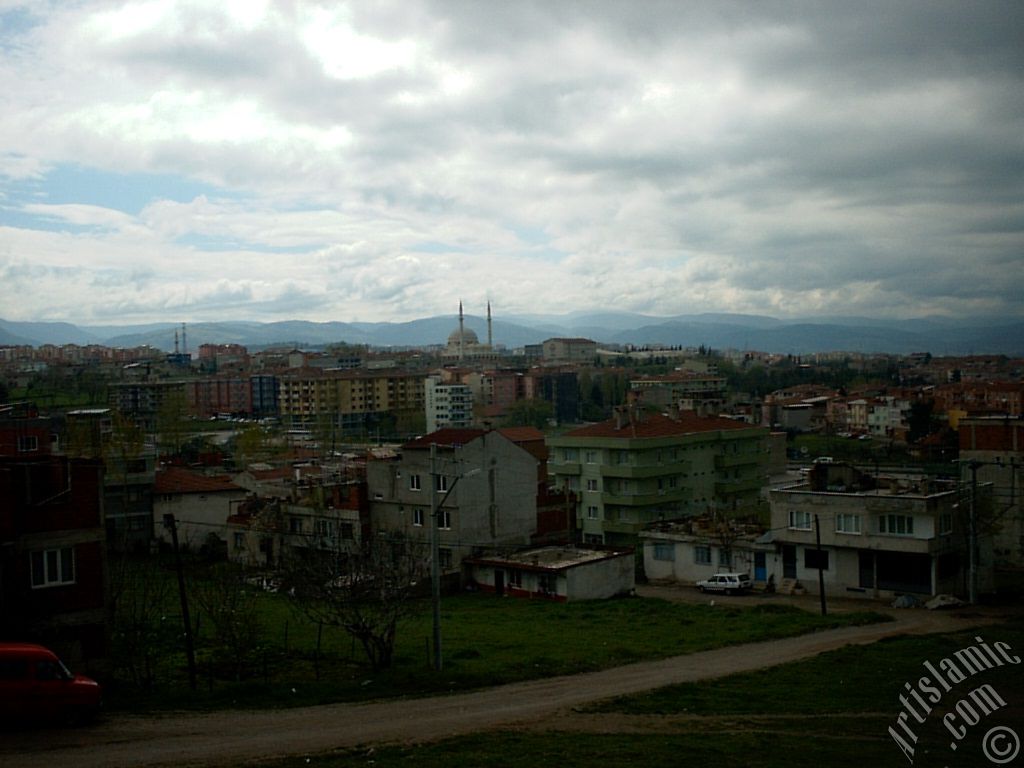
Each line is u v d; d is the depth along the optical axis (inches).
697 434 3806.6
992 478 3100.4
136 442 3752.5
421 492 2928.2
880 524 2536.9
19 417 3154.5
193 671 1461.6
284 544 2901.1
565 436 3814.0
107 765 1014.4
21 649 1179.9
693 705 1349.7
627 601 2536.9
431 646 1855.3
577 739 1141.1
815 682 1503.4
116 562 2608.3
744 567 2834.6
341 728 1213.1
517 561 2704.2
